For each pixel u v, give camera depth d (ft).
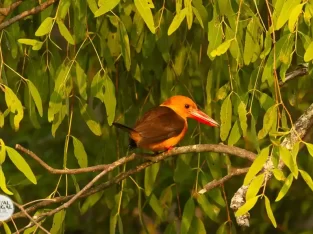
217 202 35.32
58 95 32.50
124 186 36.73
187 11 28.94
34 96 31.04
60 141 44.78
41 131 45.03
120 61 36.40
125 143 37.06
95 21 35.27
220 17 31.19
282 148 26.32
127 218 43.55
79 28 33.01
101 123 40.42
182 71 35.60
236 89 32.58
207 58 38.27
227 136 31.89
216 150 32.14
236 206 30.91
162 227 43.62
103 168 31.42
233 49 30.71
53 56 34.55
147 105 36.76
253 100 32.58
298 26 30.45
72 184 44.37
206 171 41.06
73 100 33.86
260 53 31.42
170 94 35.88
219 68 33.42
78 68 32.83
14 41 34.68
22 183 43.52
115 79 36.81
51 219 41.50
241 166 44.09
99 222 47.11
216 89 33.73
